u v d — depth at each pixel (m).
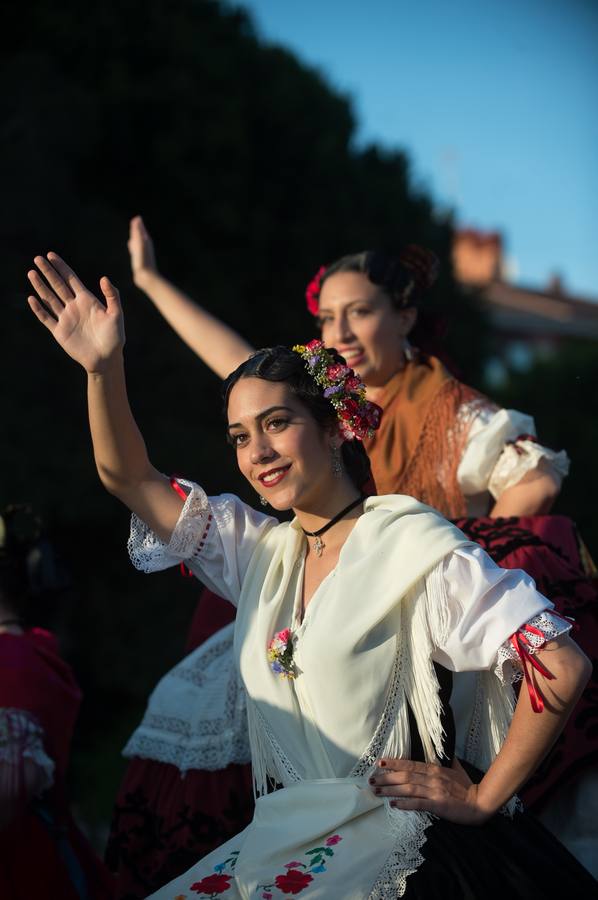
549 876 2.76
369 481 3.20
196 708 3.76
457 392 4.27
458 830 2.76
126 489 3.18
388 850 2.71
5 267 11.35
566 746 3.33
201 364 12.27
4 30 12.45
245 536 3.21
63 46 12.59
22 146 11.62
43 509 11.06
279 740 2.93
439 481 4.17
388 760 2.77
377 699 2.81
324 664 2.80
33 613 3.98
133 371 11.88
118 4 12.81
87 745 11.34
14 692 3.65
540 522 3.91
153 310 12.05
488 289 16.19
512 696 2.97
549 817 3.40
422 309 4.56
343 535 3.06
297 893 2.63
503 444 4.14
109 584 11.61
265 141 13.48
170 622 11.72
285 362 3.02
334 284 4.42
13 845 3.62
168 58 12.88
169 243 12.75
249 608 3.07
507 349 27.28
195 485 3.20
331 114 14.57
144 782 3.81
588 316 28.44
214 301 12.81
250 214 13.16
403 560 2.83
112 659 11.43
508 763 2.75
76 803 10.59
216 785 3.66
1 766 3.54
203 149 12.87
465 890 2.65
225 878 2.83
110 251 11.92
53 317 3.14
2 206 11.45
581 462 16.20
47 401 11.41
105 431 3.08
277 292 13.32
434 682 2.81
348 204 13.82
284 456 2.98
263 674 2.92
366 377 4.41
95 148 12.40
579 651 2.76
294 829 2.79
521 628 2.73
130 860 3.75
